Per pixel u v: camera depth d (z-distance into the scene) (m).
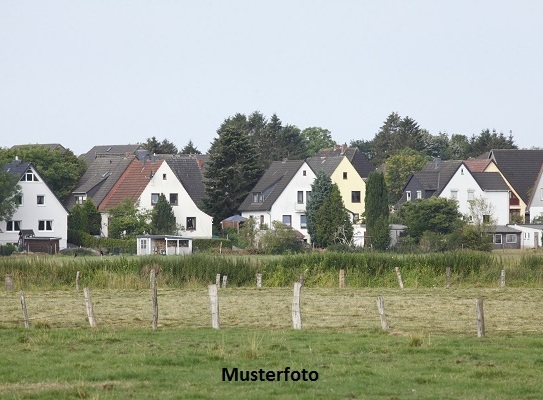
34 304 86.56
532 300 92.00
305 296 97.12
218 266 115.50
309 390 40.78
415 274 117.06
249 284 115.25
